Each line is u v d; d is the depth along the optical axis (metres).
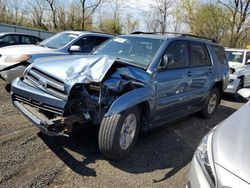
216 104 7.19
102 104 3.92
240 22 26.09
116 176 3.72
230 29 28.75
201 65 6.14
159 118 4.89
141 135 5.25
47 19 35.69
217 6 29.95
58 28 35.84
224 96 10.48
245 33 28.94
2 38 12.83
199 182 2.56
